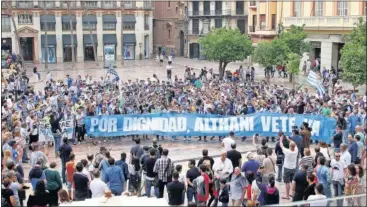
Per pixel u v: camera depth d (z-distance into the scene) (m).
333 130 24.39
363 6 44.62
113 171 15.30
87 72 63.84
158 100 29.58
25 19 75.69
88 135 26.45
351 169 15.00
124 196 11.66
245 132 26.44
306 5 52.88
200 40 57.19
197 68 67.38
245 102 28.19
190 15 85.44
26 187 16.09
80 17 79.38
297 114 25.75
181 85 38.16
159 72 63.59
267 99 29.72
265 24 61.59
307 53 50.56
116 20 81.81
